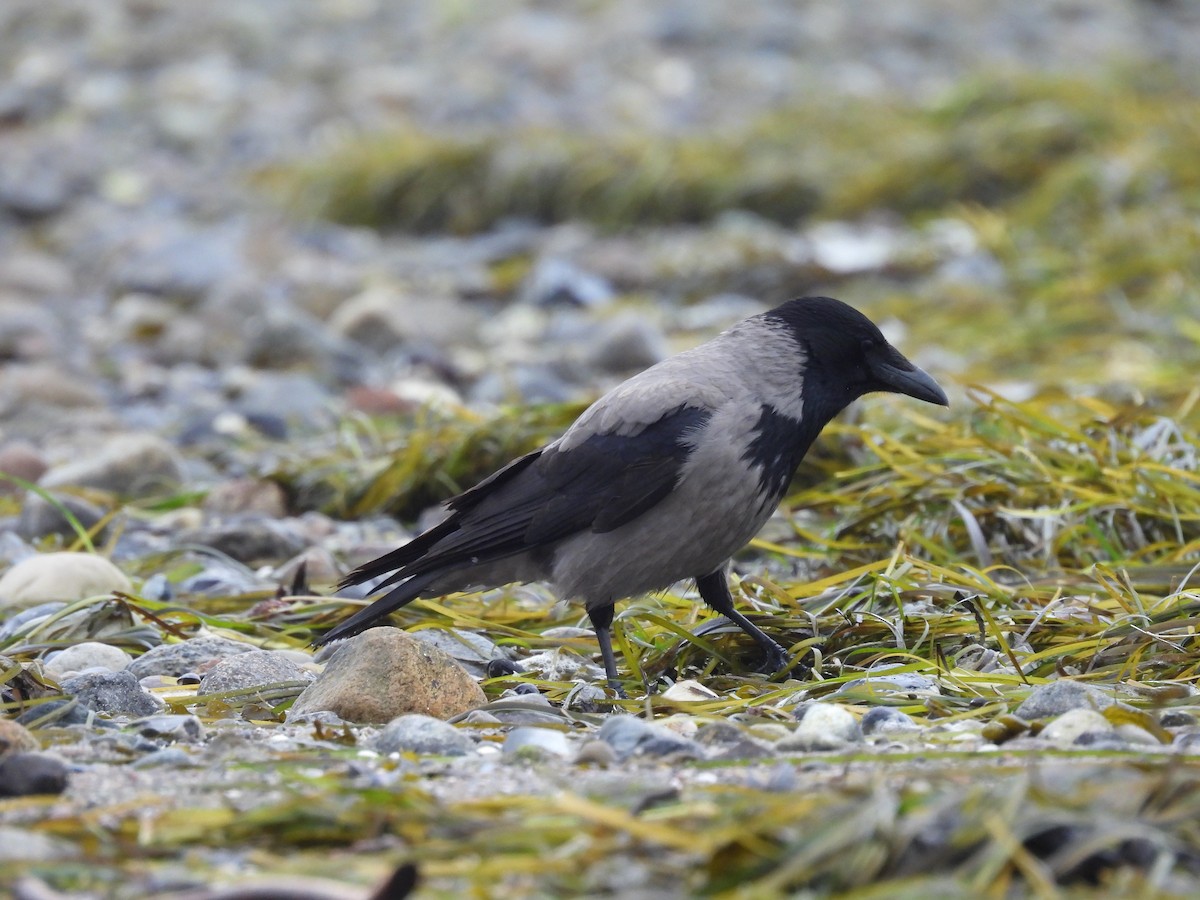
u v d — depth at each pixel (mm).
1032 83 27703
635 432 8898
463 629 9719
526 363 18500
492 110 32219
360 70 35812
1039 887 4902
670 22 36438
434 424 14719
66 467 14117
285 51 37250
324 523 12898
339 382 18781
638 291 22906
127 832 5668
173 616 10000
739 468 8906
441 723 6969
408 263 24953
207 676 8242
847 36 36000
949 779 5945
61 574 10289
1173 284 18859
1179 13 38812
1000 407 13141
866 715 7301
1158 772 5754
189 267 23875
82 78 36031
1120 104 26344
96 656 8836
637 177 26766
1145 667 8109
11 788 6172
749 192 26219
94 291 24438
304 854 5520
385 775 6395
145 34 38250
